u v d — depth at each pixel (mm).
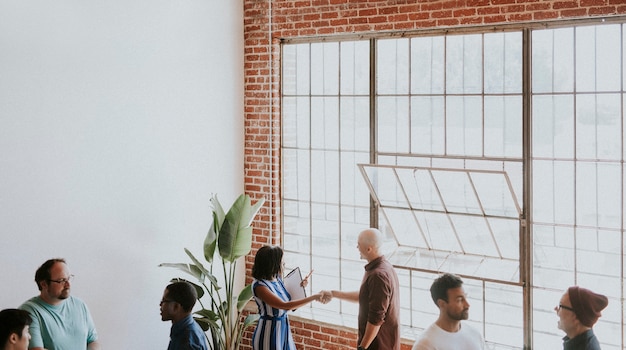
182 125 6668
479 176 5930
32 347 4438
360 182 6684
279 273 5605
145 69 6305
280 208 7223
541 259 5793
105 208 6035
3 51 5289
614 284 5488
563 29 5551
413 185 6332
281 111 7129
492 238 6020
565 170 5625
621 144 5375
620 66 5336
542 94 5684
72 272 5809
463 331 3924
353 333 6547
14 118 5375
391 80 6422
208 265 6980
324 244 6980
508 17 5703
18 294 5453
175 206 6660
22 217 5453
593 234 5547
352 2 6504
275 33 7016
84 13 5801
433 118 6219
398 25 6266
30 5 5434
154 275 6508
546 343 5820
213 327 6469
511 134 5832
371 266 5191
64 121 5699
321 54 6828
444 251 6301
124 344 6270
